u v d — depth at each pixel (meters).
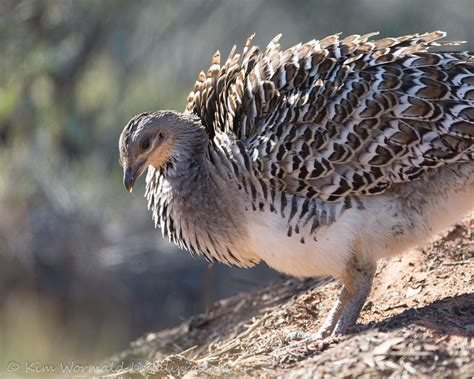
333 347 9.26
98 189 22.84
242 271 18.70
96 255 21.08
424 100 9.57
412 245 9.98
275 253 10.09
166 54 23.98
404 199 9.77
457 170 9.72
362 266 9.96
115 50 22.69
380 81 9.66
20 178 21.83
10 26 21.95
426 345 8.72
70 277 20.66
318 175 9.70
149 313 20.23
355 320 9.98
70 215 21.52
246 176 9.91
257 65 10.41
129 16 22.80
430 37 10.12
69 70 22.53
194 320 13.45
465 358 8.50
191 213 10.51
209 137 10.88
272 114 9.95
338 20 23.36
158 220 11.20
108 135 23.64
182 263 20.98
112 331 19.75
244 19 24.12
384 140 9.59
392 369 8.50
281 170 9.73
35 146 22.28
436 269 11.34
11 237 20.80
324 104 9.68
